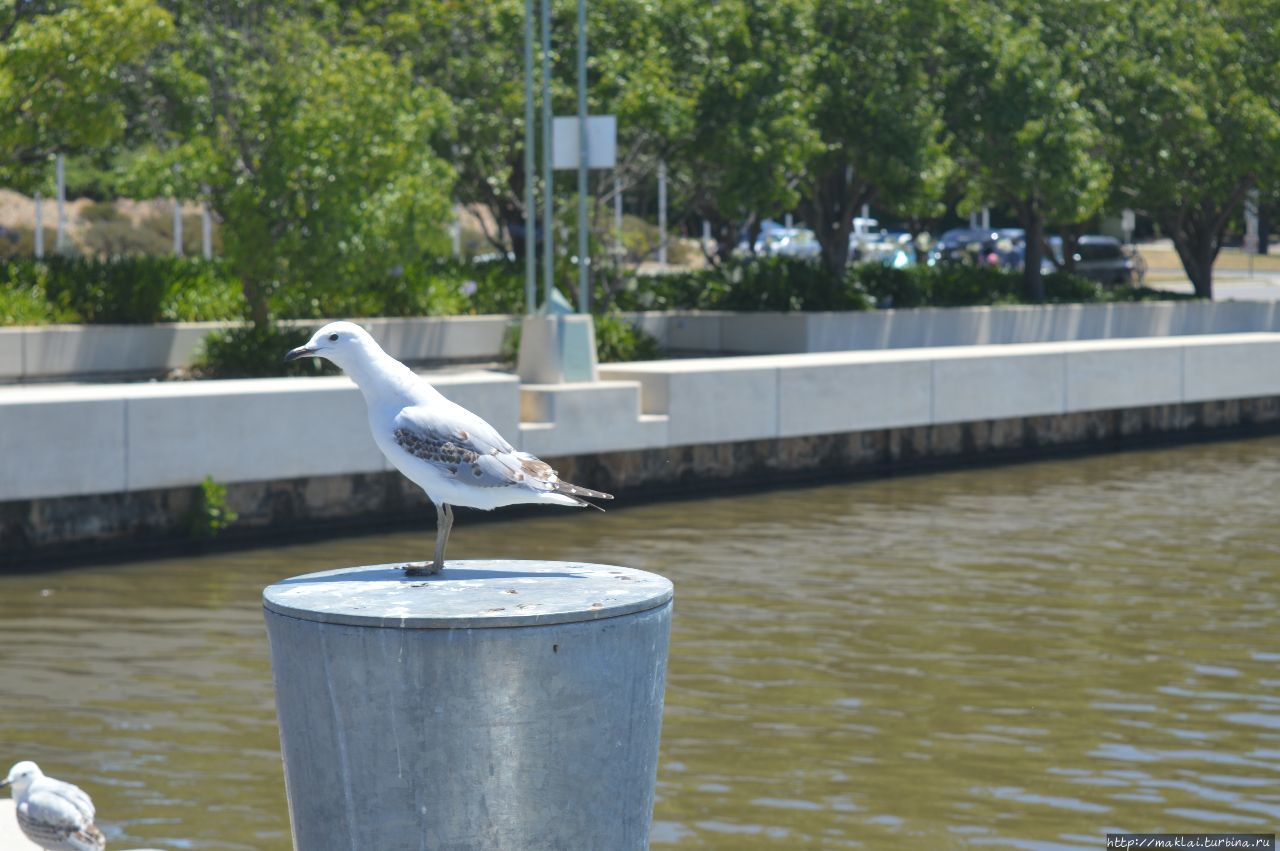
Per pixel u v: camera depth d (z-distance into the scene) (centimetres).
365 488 2106
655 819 1028
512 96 3300
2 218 5781
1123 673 1388
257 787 1090
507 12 3347
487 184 3641
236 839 991
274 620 561
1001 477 2578
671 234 3612
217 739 1193
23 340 2516
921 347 3416
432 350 3008
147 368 2647
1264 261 8625
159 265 2912
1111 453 2884
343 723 545
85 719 1237
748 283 3519
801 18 3350
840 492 2412
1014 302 3897
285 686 562
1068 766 1138
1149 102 4088
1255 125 4094
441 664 532
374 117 2650
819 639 1498
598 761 553
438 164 2894
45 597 1662
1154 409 3045
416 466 596
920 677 1370
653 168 3366
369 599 563
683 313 3422
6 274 2759
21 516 1836
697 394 2367
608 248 3531
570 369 2308
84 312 2758
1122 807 1054
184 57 2709
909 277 3731
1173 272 7669
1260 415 3228
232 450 1948
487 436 602
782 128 3186
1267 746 1184
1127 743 1190
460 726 536
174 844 980
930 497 2366
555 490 603
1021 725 1235
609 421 2277
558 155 2445
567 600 559
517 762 541
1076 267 5584
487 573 620
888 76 3447
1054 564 1862
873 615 1597
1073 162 3744
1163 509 2262
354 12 3269
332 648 541
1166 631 1541
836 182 3675
